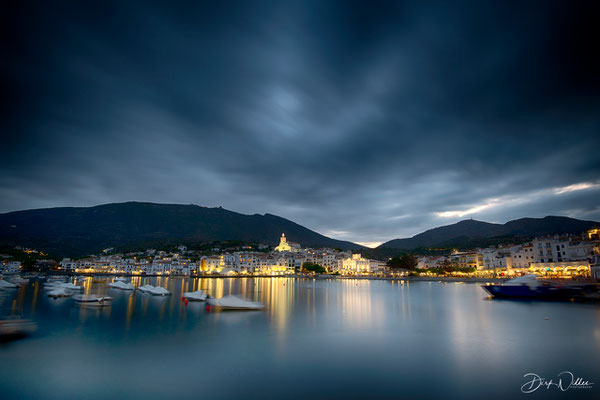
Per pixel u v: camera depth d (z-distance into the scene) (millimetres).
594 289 70250
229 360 26422
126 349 29469
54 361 26078
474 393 20047
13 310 52031
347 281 166375
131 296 76875
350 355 27750
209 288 110562
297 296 80062
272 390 20484
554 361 25938
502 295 73062
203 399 19250
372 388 20812
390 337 34250
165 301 66500
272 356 27422
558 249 138125
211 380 22188
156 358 26844
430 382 21781
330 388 20828
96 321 43156
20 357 27047
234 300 56500
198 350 29203
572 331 36969
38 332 36469
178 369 24328
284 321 43781
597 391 20312
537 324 41125
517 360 26266
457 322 42844
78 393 20141
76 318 45281
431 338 33719
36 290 89750
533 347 30094
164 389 20734
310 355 27703
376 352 28578
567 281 100375
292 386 21156
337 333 36219
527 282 73500
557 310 53062
